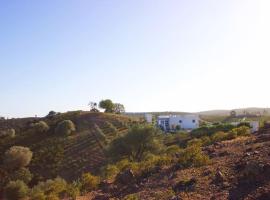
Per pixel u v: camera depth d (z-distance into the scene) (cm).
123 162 3027
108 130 8788
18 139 8838
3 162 6962
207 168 1722
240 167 1548
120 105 12588
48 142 8262
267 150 1689
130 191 1820
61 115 10700
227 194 1301
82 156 7125
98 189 2191
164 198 1472
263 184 1277
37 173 6662
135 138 4781
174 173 1808
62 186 2703
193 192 1432
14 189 3950
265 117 12525
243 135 2847
